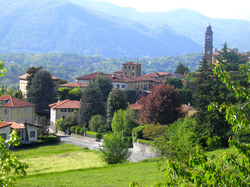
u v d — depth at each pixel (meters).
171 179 11.56
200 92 59.16
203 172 11.10
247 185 10.75
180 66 183.12
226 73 11.97
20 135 66.31
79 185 29.56
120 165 41.38
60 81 149.12
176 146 27.03
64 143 68.88
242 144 11.07
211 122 52.44
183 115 74.19
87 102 83.69
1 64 12.78
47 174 36.03
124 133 70.56
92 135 75.06
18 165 11.23
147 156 53.62
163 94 69.44
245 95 11.98
